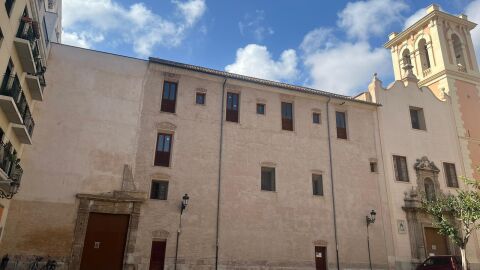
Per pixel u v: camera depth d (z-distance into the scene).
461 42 38.44
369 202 27.42
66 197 20.44
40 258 19.14
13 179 16.34
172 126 23.69
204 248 22.08
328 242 25.14
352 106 29.69
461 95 35.38
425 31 38.97
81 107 22.20
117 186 21.44
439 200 27.80
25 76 18.16
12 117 16.41
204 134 24.34
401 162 29.86
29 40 16.53
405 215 28.30
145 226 21.27
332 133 28.23
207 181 23.41
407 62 40.84
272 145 26.02
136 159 22.30
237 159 24.67
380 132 29.89
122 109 22.97
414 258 27.12
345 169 27.58
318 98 28.58
